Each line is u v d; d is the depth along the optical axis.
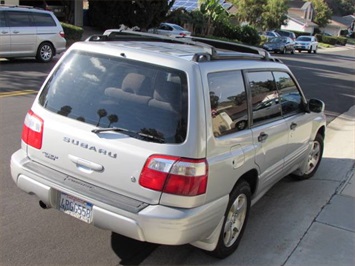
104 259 3.81
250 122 4.04
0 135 6.95
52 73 3.96
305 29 74.88
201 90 3.36
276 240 4.38
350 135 9.23
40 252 3.82
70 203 3.53
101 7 30.48
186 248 4.09
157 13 30.52
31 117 3.88
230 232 3.91
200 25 34.38
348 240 4.47
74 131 3.55
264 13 52.97
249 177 4.23
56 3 29.31
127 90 3.51
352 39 97.81
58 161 3.66
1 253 3.75
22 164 3.81
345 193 5.71
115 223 3.26
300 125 5.21
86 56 3.81
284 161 4.93
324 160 7.11
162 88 3.39
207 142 3.33
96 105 3.58
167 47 3.97
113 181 3.37
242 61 4.10
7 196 4.82
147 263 3.82
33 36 15.42
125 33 4.48
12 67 14.29
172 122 3.28
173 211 3.20
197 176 3.23
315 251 4.21
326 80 19.86
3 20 14.60
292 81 5.20
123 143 3.32
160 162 3.19
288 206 5.21
